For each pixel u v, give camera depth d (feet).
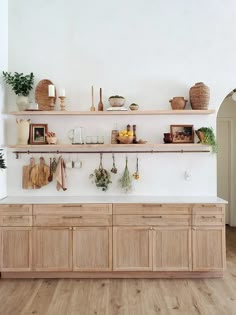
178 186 12.15
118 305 8.74
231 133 17.76
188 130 11.96
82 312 8.37
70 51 12.25
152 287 9.93
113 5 12.26
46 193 12.16
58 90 12.20
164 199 11.10
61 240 10.50
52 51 12.25
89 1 12.25
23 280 10.53
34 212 10.52
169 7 12.23
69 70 12.22
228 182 17.97
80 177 12.19
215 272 10.68
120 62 12.21
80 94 12.21
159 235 10.47
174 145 11.38
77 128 12.17
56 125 12.23
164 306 8.68
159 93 12.20
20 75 11.75
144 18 12.23
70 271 10.57
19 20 12.26
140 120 12.19
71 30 12.24
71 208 10.53
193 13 12.21
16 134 12.20
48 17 12.26
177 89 12.19
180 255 10.44
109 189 12.19
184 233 10.48
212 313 8.30
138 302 8.93
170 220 10.48
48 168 11.97
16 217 10.51
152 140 12.16
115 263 10.45
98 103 12.10
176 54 12.20
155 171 12.16
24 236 10.51
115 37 12.22
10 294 9.46
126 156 12.19
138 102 12.19
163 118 12.15
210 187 12.12
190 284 10.16
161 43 12.20
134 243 10.48
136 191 12.17
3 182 11.75
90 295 9.37
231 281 10.37
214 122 12.12
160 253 10.46
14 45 12.25
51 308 8.59
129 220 10.49
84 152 12.18
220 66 12.16
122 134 11.37
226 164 17.99
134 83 12.20
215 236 10.47
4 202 10.62
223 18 12.18
